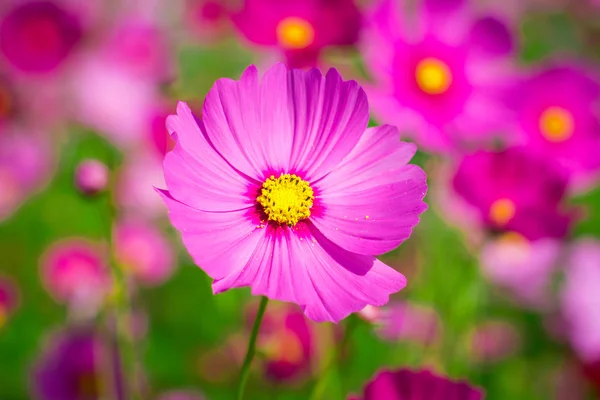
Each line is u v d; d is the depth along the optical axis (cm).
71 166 69
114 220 44
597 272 57
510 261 57
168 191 32
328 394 46
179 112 32
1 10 68
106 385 45
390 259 56
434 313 50
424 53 50
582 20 100
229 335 51
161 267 59
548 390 56
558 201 48
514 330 59
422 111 47
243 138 34
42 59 66
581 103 51
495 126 49
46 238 68
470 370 54
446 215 50
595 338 56
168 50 70
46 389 49
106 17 75
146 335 56
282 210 33
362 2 56
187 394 53
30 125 70
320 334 46
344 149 34
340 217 33
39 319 62
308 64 48
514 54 51
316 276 33
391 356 50
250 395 53
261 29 49
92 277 53
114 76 58
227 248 32
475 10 53
